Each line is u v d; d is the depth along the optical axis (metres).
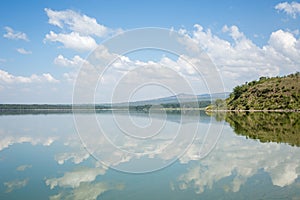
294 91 107.88
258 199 12.77
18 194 13.54
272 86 116.50
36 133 36.75
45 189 14.23
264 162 19.44
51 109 165.38
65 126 46.44
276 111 98.81
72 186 14.64
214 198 12.91
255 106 104.75
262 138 30.72
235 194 13.36
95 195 13.35
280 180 15.45
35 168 18.25
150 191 13.82
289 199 12.73
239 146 25.53
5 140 30.70
